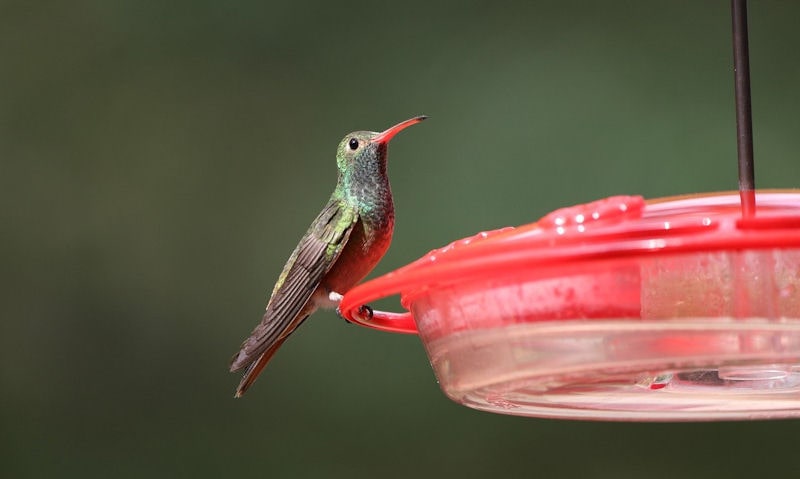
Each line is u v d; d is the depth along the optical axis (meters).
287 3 11.95
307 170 11.34
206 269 11.04
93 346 10.69
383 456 10.11
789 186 10.48
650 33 11.27
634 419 4.35
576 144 10.88
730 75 10.95
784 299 3.16
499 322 3.59
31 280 10.88
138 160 11.41
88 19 11.91
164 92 11.66
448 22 11.66
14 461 10.16
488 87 11.27
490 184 10.84
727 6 11.22
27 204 11.18
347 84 11.58
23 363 10.55
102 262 11.02
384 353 10.39
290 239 11.06
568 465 9.90
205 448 10.29
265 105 11.62
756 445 9.75
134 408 10.50
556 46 11.32
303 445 10.20
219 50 11.79
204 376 10.62
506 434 10.03
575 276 3.38
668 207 3.59
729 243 3.09
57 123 11.51
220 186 11.33
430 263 3.68
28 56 11.77
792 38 11.12
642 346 3.30
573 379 3.48
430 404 10.21
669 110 10.88
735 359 3.21
